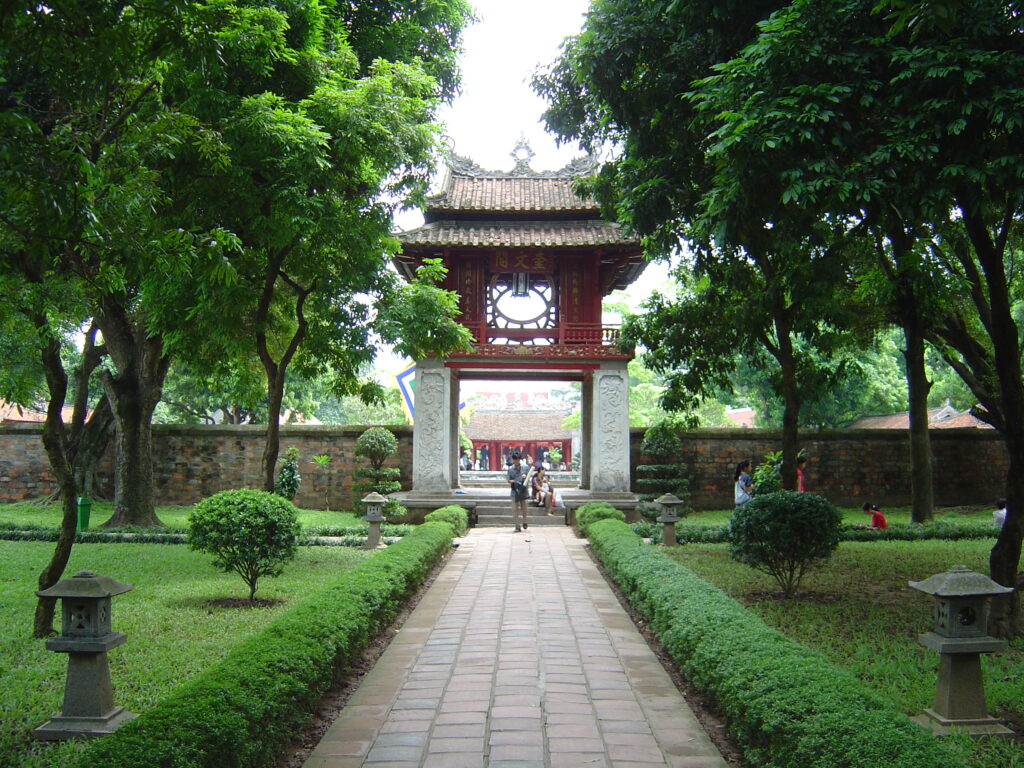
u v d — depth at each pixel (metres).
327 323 13.27
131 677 6.42
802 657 5.43
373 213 11.74
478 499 20.27
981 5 6.75
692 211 11.31
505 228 20.09
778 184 8.03
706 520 20.50
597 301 20.16
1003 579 7.95
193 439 23.48
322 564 12.52
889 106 7.27
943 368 31.09
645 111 10.90
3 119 4.64
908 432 23.55
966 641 5.38
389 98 11.23
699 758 5.12
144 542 15.79
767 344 13.44
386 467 23.38
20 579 11.27
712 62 9.55
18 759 4.85
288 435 23.53
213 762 4.23
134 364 18.11
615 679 6.88
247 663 5.38
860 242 11.27
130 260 5.86
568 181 21.41
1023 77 6.70
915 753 3.75
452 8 16.11
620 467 20.11
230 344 11.71
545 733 5.55
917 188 7.16
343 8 14.88
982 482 23.67
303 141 10.16
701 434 23.38
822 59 7.32
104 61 5.30
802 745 4.17
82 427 22.05
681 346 14.61
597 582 11.72
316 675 5.78
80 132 6.24
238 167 10.10
